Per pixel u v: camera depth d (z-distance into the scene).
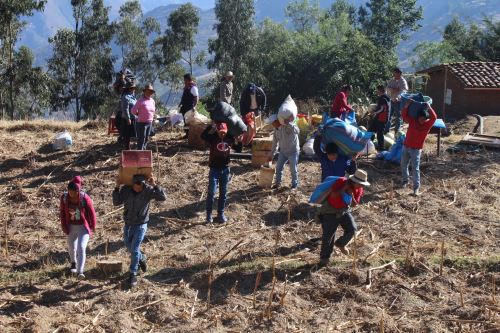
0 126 18.00
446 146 15.92
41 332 7.38
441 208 11.55
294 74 49.94
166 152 15.01
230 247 9.97
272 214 11.34
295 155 12.24
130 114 14.33
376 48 48.94
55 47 54.34
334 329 7.54
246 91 16.03
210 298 8.32
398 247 9.91
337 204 8.98
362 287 8.59
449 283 8.70
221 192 10.90
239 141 13.73
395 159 13.98
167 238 10.38
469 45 46.81
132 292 8.44
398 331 7.45
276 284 8.68
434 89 27.09
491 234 10.46
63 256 9.70
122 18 58.25
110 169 13.74
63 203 8.79
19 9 46.88
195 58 62.81
